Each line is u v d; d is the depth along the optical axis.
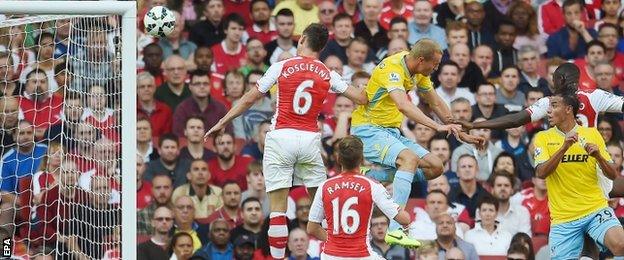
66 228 36.38
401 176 28.31
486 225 41.00
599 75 45.16
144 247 39.06
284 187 28.08
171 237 39.25
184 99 41.53
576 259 31.48
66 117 37.69
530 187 42.12
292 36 43.34
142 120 40.66
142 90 41.22
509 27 44.94
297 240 39.62
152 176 40.03
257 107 41.78
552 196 31.58
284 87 27.86
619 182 34.66
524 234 40.78
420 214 40.72
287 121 28.00
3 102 38.81
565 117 30.80
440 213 40.53
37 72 39.03
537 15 45.53
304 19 43.91
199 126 40.72
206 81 41.59
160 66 41.84
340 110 42.00
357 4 44.28
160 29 29.78
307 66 27.91
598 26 46.06
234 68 42.69
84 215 36.25
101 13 28.81
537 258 41.38
